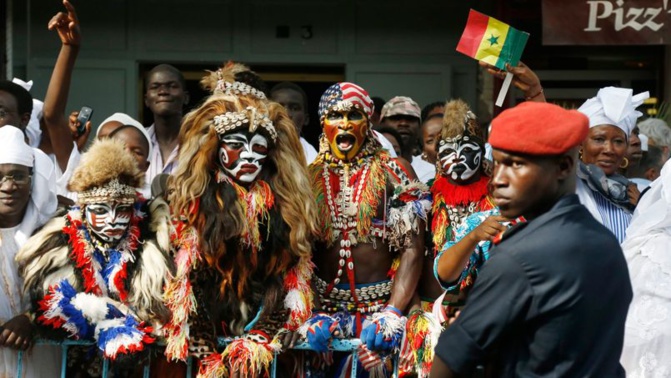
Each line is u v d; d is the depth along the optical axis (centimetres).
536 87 543
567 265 360
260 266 518
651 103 1149
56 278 511
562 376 362
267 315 517
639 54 1152
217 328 519
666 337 507
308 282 528
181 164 518
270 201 516
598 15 958
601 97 599
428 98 1117
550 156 369
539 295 360
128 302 513
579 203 378
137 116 1108
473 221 521
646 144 758
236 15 1110
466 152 557
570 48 1152
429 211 562
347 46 1120
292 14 1114
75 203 566
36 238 517
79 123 692
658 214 525
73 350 538
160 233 522
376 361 521
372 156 559
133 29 1102
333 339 519
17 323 504
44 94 1092
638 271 520
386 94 1118
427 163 758
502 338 368
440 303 524
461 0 1118
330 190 550
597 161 594
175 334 506
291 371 532
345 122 546
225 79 541
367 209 543
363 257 545
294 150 532
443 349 374
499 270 365
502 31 542
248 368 501
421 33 1121
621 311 369
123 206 514
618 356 369
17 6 1096
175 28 1107
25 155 524
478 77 1121
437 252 552
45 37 1097
